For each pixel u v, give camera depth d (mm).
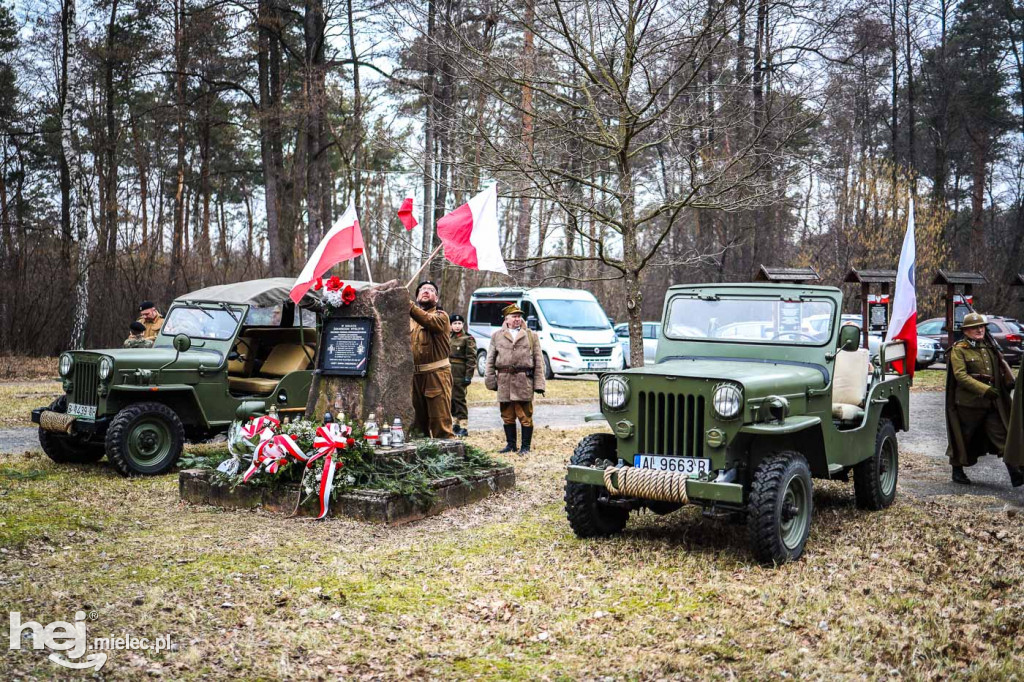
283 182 29375
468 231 7926
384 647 4344
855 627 4570
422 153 10633
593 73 10609
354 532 6457
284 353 10344
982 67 37719
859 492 7293
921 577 5461
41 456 9859
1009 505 7645
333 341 7973
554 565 5684
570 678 3988
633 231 10039
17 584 5137
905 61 34156
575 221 10023
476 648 4340
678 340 7234
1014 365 22516
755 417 5578
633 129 9922
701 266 25266
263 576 5359
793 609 4832
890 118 39031
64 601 4863
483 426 13391
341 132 26797
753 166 10148
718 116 10508
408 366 8016
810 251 26875
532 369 10461
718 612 4793
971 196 39469
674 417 5766
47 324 23078
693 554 5941
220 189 37844
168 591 5047
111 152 25703
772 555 5559
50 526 6516
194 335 9609
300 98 24719
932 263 25406
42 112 29125
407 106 22953
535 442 11328
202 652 4223
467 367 11930
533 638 4461
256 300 9641
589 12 9680
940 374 22922
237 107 29812
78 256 22516
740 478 5871
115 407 8727
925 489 8484
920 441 11945
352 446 7039
